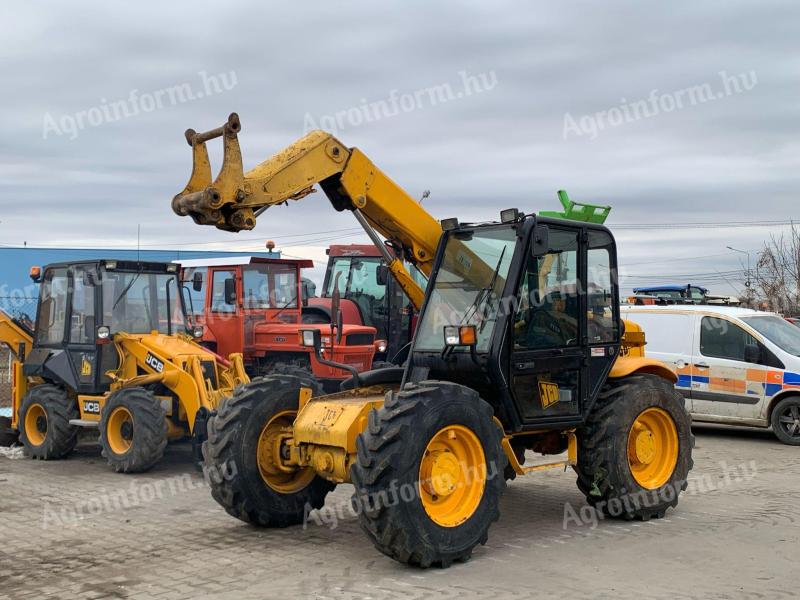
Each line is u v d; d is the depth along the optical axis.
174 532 6.61
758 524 6.80
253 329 12.72
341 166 6.69
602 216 7.68
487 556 5.87
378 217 7.04
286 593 5.05
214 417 6.71
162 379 9.53
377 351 12.72
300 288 13.32
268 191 6.24
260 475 6.57
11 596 5.05
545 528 6.70
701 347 12.31
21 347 11.19
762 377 11.66
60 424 10.31
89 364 10.20
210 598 4.97
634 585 5.18
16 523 6.96
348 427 5.73
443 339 6.58
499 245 6.55
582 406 6.80
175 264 11.04
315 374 12.04
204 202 5.91
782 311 27.78
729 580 5.29
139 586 5.22
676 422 7.20
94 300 10.23
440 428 5.54
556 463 6.71
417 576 5.38
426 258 7.17
